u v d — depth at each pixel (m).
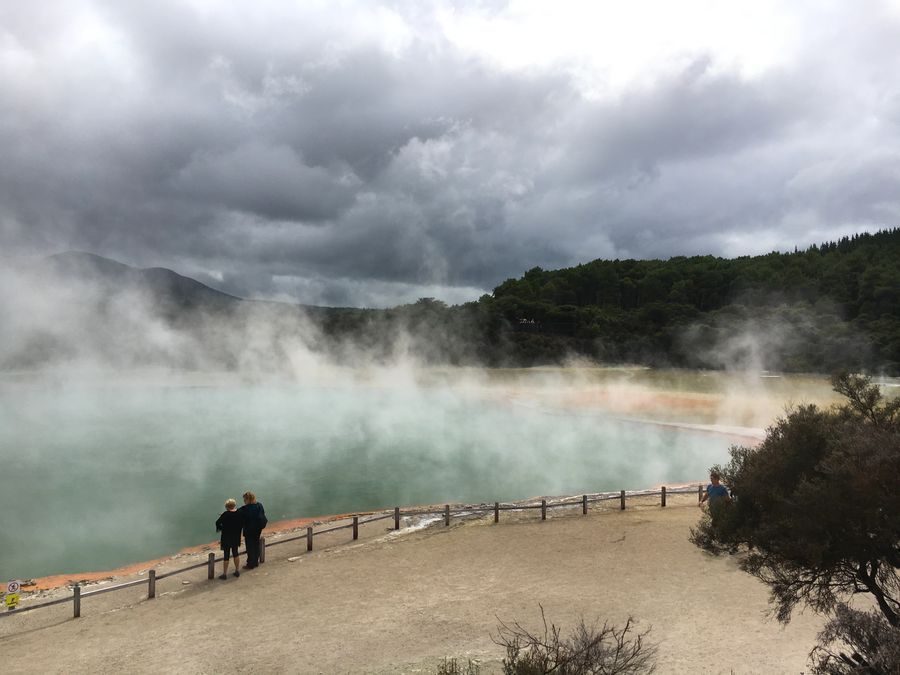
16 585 8.16
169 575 8.47
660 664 5.69
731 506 5.79
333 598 7.88
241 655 6.23
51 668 6.15
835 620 5.04
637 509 12.67
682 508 12.66
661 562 9.04
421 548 10.13
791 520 5.03
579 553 9.60
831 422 5.64
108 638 6.89
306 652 6.25
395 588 8.20
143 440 28.12
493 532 11.02
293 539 10.23
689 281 106.38
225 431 31.27
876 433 5.00
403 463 23.38
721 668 5.59
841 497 4.79
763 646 6.08
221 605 7.77
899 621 4.82
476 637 6.49
